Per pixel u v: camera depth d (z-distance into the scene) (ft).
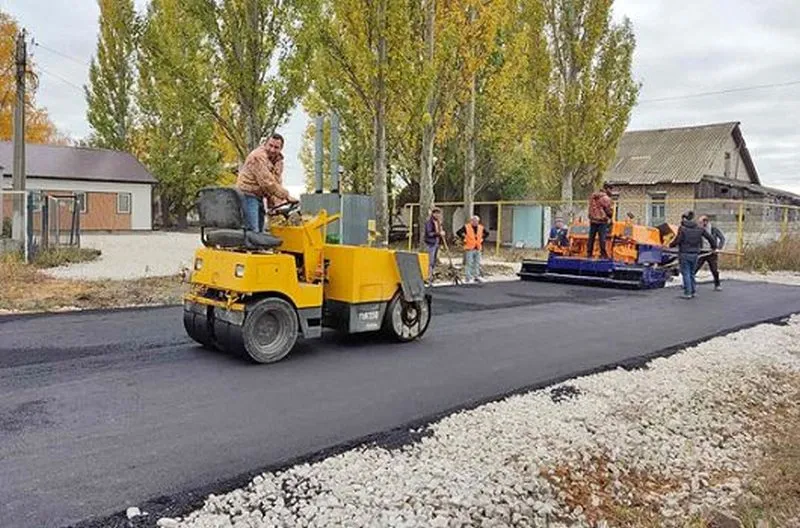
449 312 34.19
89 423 15.43
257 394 18.29
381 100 47.50
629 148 119.85
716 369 23.41
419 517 11.41
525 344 26.30
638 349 25.91
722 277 59.47
